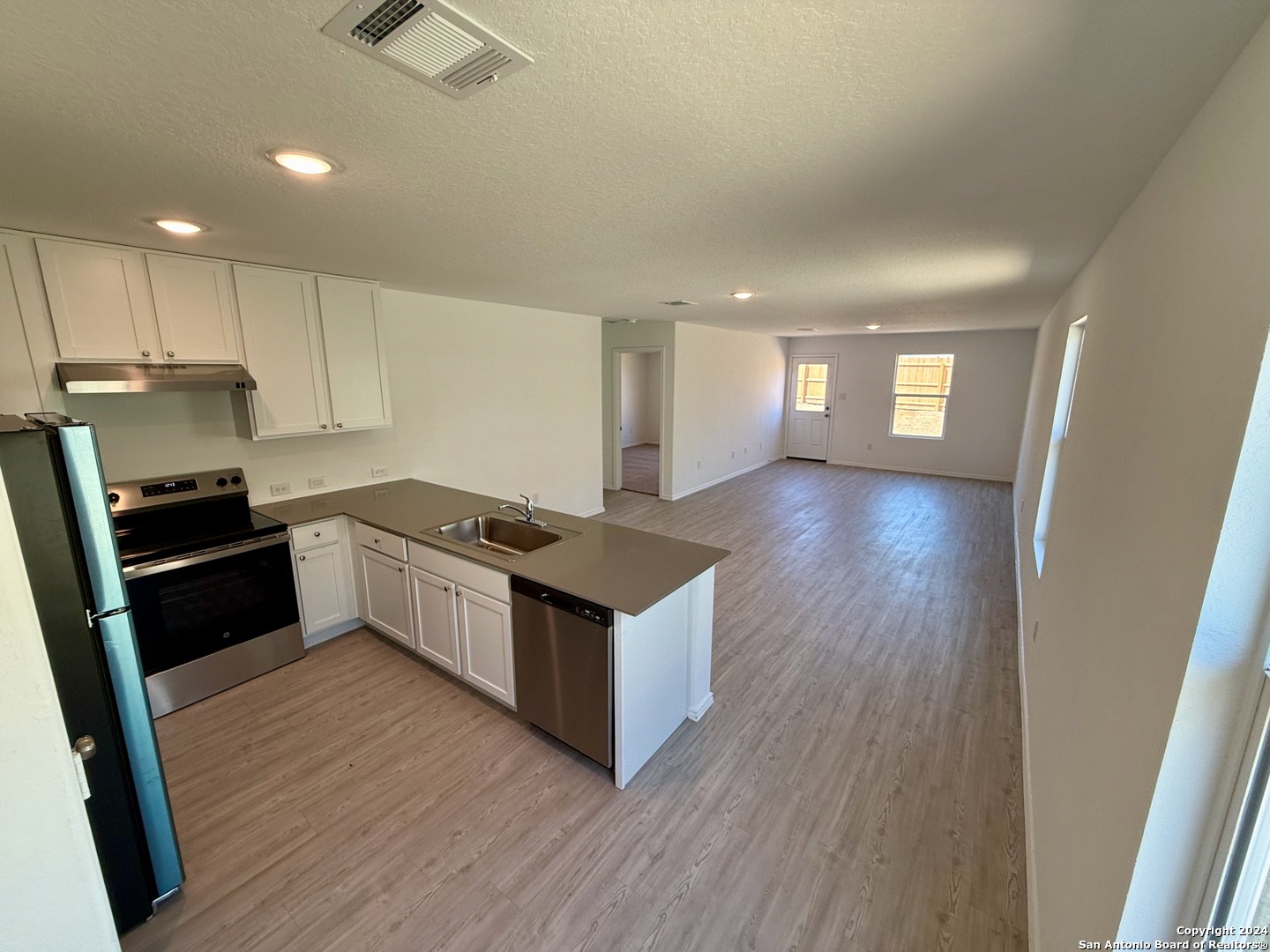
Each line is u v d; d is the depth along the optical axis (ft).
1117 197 5.59
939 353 27.20
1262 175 2.46
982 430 26.58
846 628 11.62
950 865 6.05
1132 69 3.22
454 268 9.68
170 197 5.74
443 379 13.73
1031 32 2.90
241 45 3.03
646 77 3.41
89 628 4.86
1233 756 2.55
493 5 2.70
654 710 7.54
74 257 7.47
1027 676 8.82
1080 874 3.93
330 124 4.07
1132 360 4.80
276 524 9.71
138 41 2.96
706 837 6.40
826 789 7.14
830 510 21.30
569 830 6.47
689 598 8.07
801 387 31.99
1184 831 2.72
